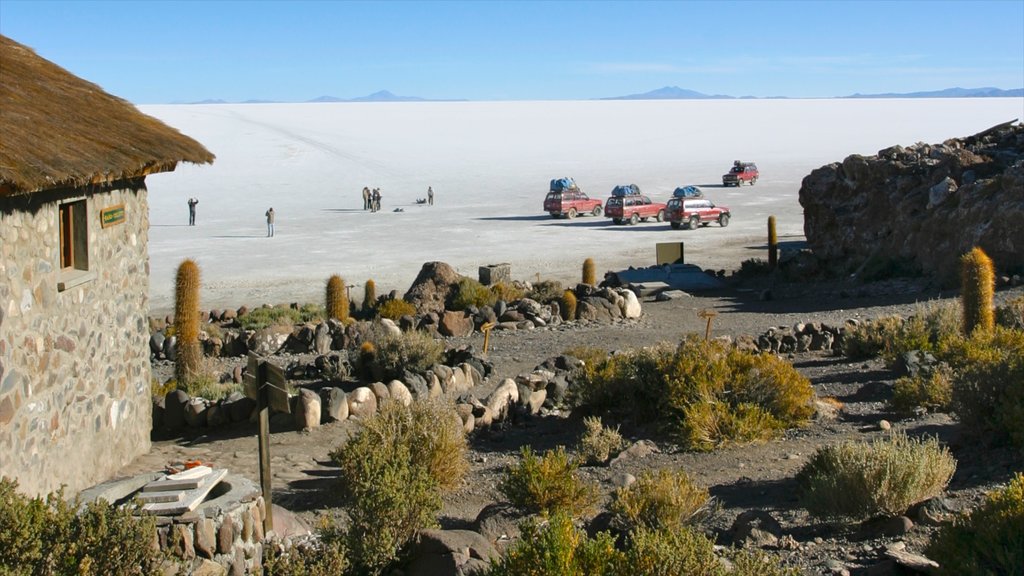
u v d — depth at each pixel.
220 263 42.53
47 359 8.98
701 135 167.88
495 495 9.85
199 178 90.00
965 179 31.28
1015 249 26.56
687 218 54.09
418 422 10.24
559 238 50.47
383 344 16.44
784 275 33.38
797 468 9.96
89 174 8.62
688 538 6.03
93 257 10.09
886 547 6.98
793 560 6.98
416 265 41.16
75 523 6.09
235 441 12.82
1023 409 9.28
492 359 18.73
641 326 23.44
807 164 107.56
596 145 145.50
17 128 8.37
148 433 11.88
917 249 30.20
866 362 16.31
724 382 12.21
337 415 13.66
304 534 7.91
